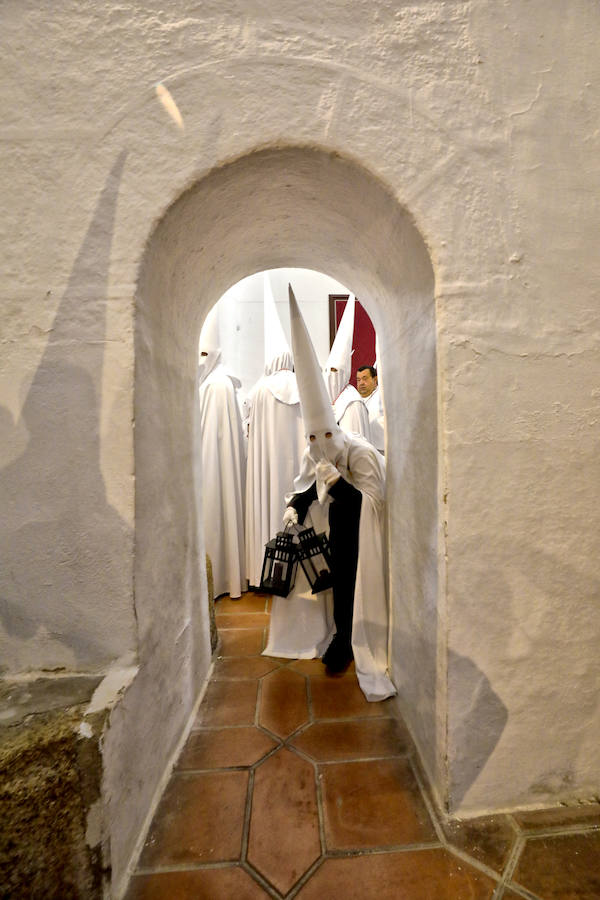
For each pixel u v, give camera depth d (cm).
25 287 108
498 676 115
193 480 172
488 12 115
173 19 109
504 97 114
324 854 105
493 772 116
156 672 124
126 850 101
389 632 180
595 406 116
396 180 111
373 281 165
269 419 291
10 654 110
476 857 104
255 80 110
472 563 113
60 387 108
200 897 96
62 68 109
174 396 145
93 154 108
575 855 104
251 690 175
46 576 110
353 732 149
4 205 108
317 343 408
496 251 114
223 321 360
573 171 116
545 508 115
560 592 116
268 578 201
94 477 109
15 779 83
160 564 130
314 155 112
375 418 314
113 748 96
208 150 109
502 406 114
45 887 84
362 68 111
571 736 118
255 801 121
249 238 155
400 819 114
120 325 108
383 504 190
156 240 112
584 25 117
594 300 117
